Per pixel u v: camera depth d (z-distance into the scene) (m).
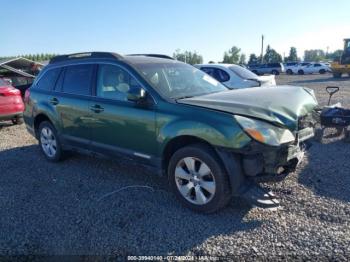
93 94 5.00
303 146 4.15
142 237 3.45
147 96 4.26
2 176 5.44
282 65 44.97
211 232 3.48
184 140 4.00
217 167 3.64
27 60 21.12
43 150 6.21
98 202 4.29
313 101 4.50
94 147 5.05
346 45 27.03
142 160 4.41
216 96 4.20
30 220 3.90
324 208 3.83
